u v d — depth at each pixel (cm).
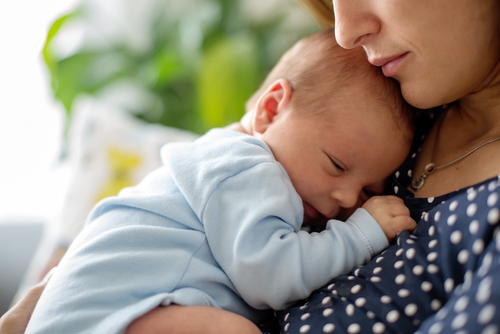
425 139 86
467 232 56
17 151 220
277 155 87
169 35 218
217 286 75
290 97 91
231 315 68
